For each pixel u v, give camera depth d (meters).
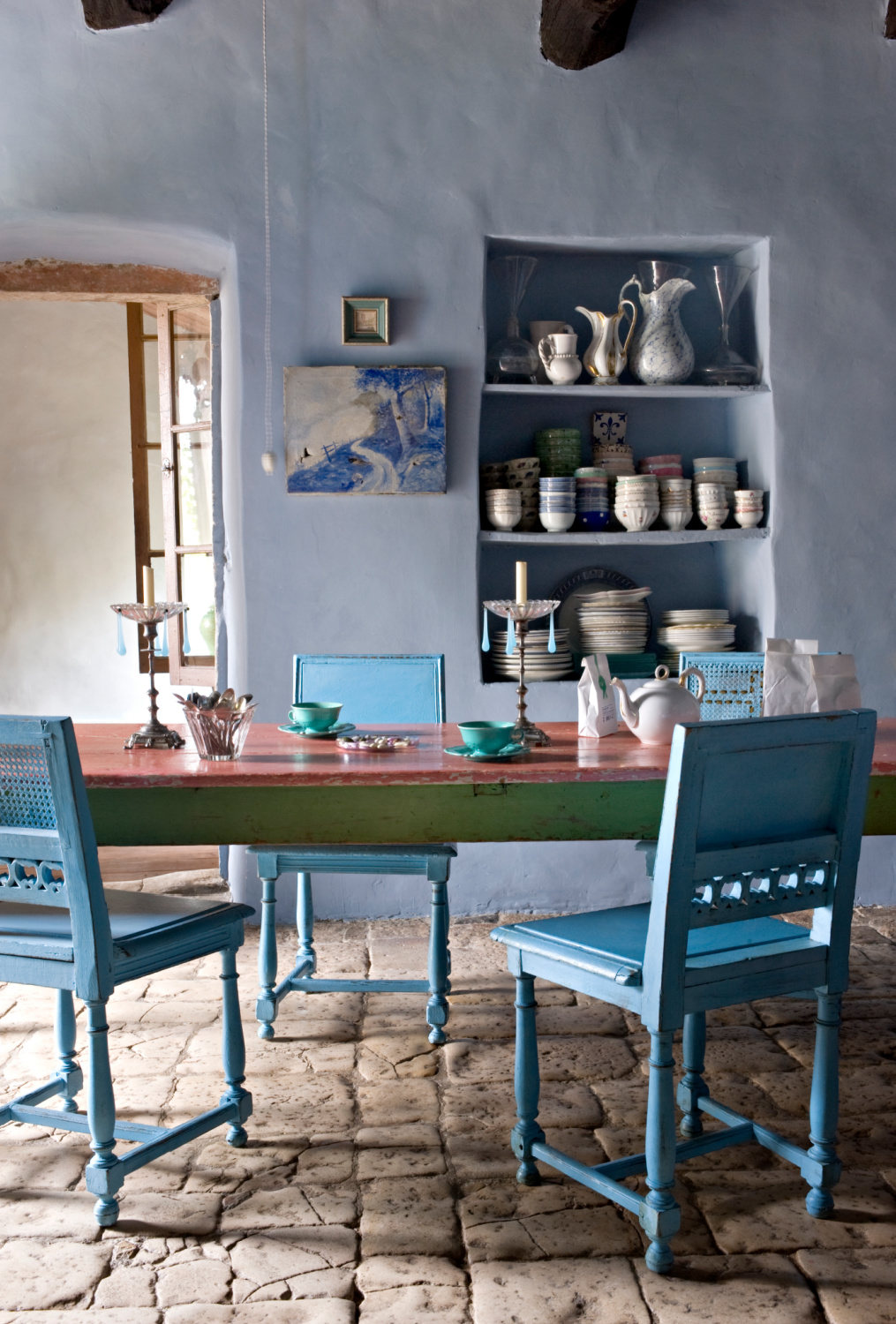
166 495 4.35
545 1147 1.88
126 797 1.94
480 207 3.40
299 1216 1.81
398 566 3.44
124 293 3.63
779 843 1.67
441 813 1.95
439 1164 1.98
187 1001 2.80
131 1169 1.80
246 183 3.34
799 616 3.57
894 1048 2.50
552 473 3.69
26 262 3.60
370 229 3.38
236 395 3.46
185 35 3.30
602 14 3.14
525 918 3.53
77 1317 1.55
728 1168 1.98
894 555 3.58
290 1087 2.30
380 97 3.37
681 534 3.54
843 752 1.71
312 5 3.33
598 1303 1.58
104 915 1.73
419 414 3.37
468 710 3.49
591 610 3.69
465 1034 2.59
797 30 3.48
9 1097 2.22
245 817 1.94
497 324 3.75
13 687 5.81
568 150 3.43
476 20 3.38
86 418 5.79
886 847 3.66
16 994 2.87
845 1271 1.65
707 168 3.47
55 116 3.28
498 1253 1.70
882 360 3.54
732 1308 1.57
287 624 3.42
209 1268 1.67
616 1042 2.54
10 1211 1.83
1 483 5.75
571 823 1.96
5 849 1.77
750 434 3.71
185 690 5.21
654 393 3.54
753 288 3.64
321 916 3.52
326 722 2.42
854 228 3.52
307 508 3.41
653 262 3.55
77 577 5.82
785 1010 2.76
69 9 3.27
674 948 1.60
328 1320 1.54
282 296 3.37
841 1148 2.04
